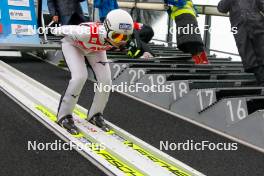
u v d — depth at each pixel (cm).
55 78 512
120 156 278
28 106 382
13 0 548
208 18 706
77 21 593
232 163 284
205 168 272
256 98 357
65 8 571
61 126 329
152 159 278
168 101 412
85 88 476
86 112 373
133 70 463
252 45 421
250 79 473
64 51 317
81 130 324
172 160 277
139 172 257
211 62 593
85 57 327
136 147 299
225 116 349
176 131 347
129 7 812
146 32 591
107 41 285
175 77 442
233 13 429
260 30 416
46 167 258
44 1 689
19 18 550
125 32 273
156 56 613
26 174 246
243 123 334
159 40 832
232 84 431
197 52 552
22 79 489
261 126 319
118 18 272
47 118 349
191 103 385
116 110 399
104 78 320
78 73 308
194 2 709
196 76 455
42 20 579
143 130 344
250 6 419
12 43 536
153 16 841
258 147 320
